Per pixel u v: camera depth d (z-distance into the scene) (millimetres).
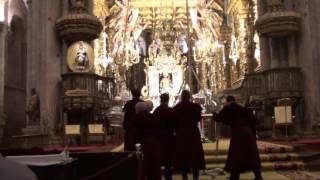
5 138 25562
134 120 9062
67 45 20141
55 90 19516
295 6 20422
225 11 35438
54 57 19656
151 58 34562
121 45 34094
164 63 33531
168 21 36031
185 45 36969
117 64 33281
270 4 20375
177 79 33562
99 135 18297
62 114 18953
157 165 8875
